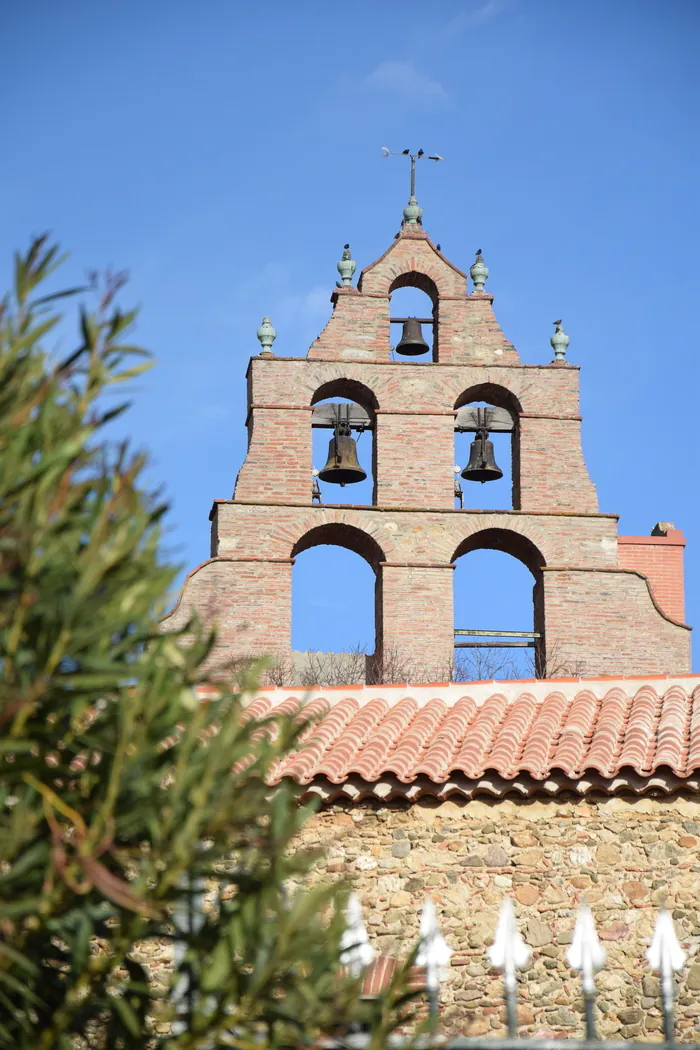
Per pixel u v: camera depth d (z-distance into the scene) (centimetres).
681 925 1266
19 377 653
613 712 1470
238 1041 621
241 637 2698
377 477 2855
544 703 1520
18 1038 627
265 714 1490
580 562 2842
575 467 2909
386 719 1470
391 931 1273
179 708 633
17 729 595
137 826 611
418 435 2873
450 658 2748
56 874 600
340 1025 638
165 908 643
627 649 2806
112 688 629
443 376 2911
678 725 1405
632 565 3222
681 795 1302
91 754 637
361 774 1313
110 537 629
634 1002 1245
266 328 2920
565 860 1292
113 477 648
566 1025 1241
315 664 2925
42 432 634
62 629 594
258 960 621
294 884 1288
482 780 1309
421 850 1302
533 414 2916
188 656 650
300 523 2781
